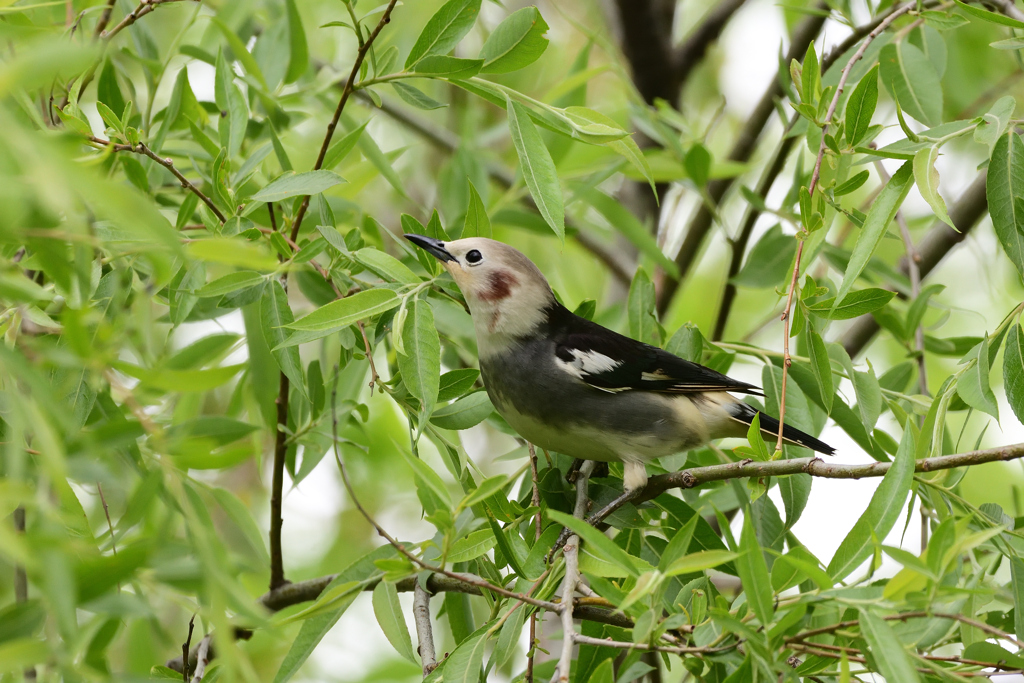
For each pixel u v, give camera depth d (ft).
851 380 28.96
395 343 23.94
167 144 37.24
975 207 37.73
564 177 40.86
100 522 35.04
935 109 32.14
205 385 14.40
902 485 19.22
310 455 31.17
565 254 51.19
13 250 20.61
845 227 46.03
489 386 31.53
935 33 34.47
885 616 17.39
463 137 45.14
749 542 17.54
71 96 25.49
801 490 28.22
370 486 49.37
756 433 23.35
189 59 40.75
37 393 14.15
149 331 18.62
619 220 38.17
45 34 16.99
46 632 16.88
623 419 29.78
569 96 42.65
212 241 14.24
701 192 39.73
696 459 33.40
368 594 44.24
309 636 25.20
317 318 24.31
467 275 30.66
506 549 23.11
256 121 35.88
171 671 24.66
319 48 45.83
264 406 32.22
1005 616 24.41
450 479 48.34
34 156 11.60
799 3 43.11
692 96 60.18
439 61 25.71
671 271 38.34
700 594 19.81
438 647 43.32
